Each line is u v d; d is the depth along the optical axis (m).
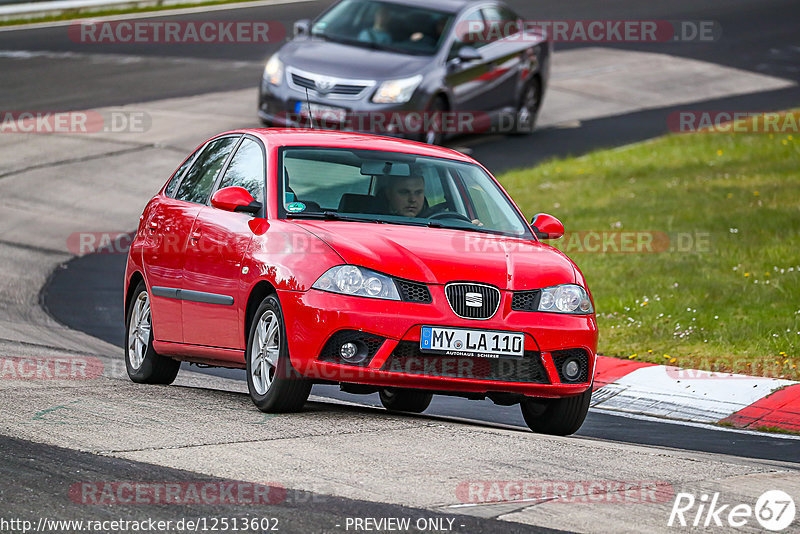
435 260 26.11
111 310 45.53
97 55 90.50
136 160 66.88
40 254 53.09
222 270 28.14
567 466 22.14
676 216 58.09
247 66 89.12
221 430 23.91
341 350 25.17
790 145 74.06
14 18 102.44
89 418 24.64
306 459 21.66
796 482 21.97
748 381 35.09
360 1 69.62
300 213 27.73
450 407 33.88
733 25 117.06
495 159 71.12
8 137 69.50
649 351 38.94
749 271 48.50
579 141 76.75
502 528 17.98
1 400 26.28
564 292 26.98
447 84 66.38
